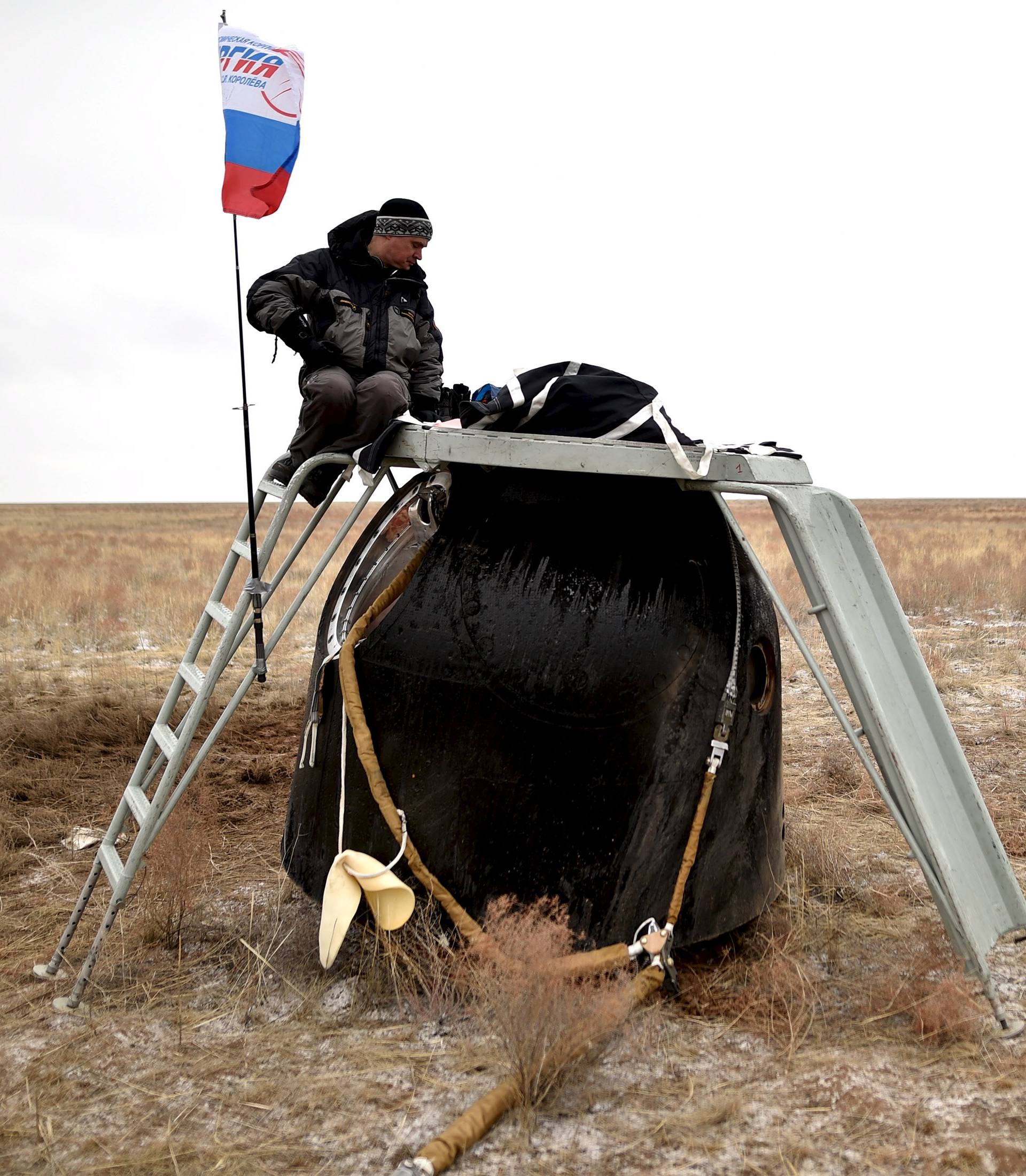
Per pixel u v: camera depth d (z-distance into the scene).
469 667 3.87
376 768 3.91
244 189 3.91
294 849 4.42
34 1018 3.71
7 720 8.27
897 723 3.73
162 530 57.03
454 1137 2.83
